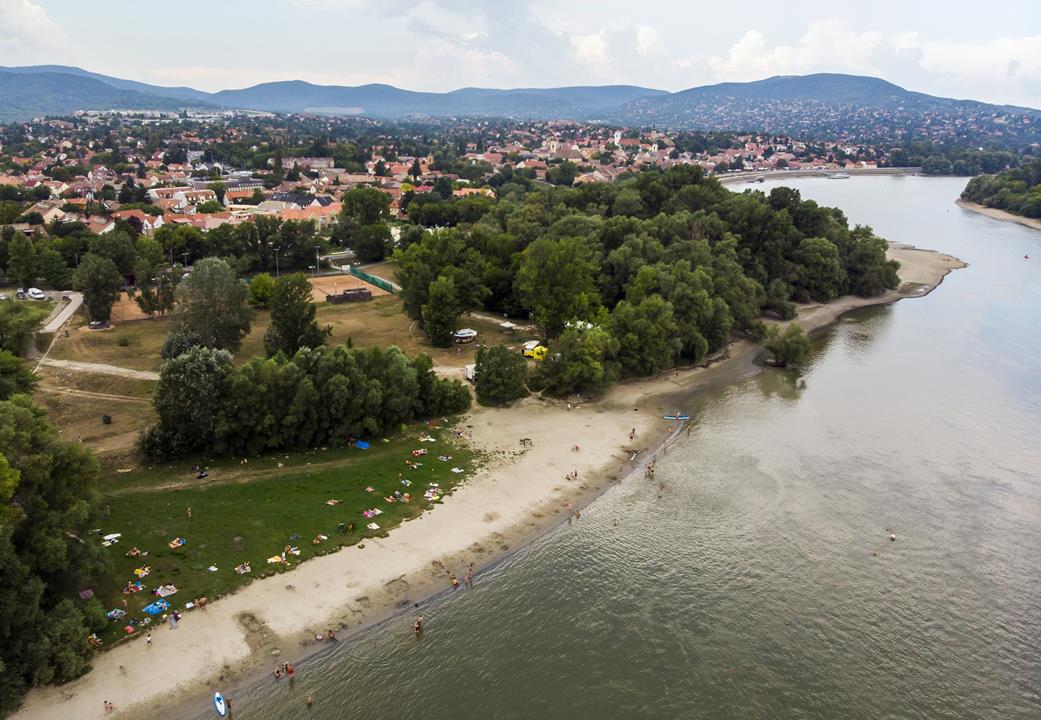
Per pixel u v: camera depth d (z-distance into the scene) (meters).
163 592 59.75
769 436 97.88
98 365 109.12
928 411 107.12
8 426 53.94
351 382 89.25
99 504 63.38
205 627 57.03
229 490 75.94
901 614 63.38
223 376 83.69
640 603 63.91
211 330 112.25
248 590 61.41
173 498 73.56
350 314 147.00
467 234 176.50
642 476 86.25
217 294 112.12
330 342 127.12
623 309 118.56
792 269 169.12
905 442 96.50
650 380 118.69
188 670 53.12
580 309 123.19
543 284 125.75
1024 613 63.88
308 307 110.62
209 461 82.62
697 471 87.75
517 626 60.47
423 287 131.62
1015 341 142.12
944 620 62.78
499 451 90.06
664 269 134.62
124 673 52.16
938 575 68.69
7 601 48.72
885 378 121.56
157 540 66.31
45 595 54.12
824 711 53.22
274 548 66.88
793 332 127.12
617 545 72.31
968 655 58.97
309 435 86.19
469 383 110.25
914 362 130.00
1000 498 82.38
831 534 74.81
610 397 110.31
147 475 78.06
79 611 53.59
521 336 135.38
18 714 48.12
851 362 130.12
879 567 69.62
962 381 120.12
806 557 70.94
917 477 86.94
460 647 57.88
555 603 63.47
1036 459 91.94
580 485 83.12
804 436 97.94
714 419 103.44
